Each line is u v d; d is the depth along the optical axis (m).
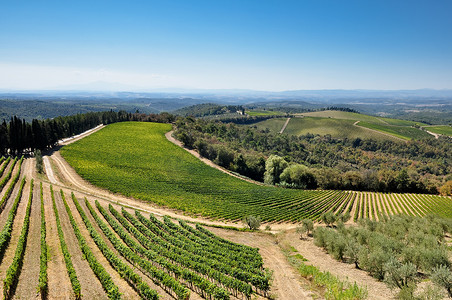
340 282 25.06
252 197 79.00
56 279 24.20
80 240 31.80
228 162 118.00
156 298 21.50
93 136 125.12
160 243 35.69
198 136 141.12
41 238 31.16
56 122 111.75
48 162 84.81
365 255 29.69
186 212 59.72
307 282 26.78
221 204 68.31
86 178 75.50
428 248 31.80
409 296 20.84
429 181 107.62
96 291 22.83
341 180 104.62
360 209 74.62
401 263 27.14
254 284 25.09
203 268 27.88
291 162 134.50
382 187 100.81
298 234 48.66
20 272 24.98
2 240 28.89
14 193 50.66
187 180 89.00
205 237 41.72
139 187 74.69
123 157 101.56
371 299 22.64
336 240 35.44
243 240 43.34
